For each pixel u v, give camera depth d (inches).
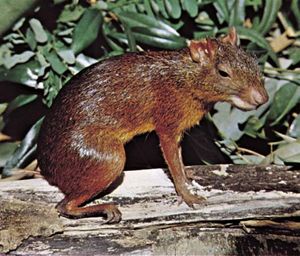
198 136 236.8
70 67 239.9
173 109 185.6
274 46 261.7
